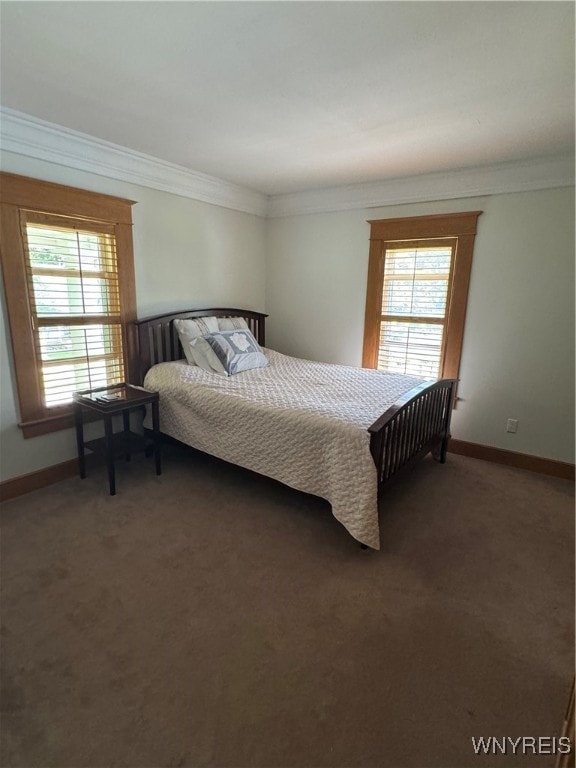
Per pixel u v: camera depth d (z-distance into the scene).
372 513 2.16
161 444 3.47
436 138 2.61
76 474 3.07
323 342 4.27
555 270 3.05
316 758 1.27
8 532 2.37
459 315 3.45
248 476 2.79
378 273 3.79
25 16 1.46
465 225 3.32
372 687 1.49
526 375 3.28
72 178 2.77
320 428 2.33
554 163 2.91
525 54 1.67
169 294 3.56
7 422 2.66
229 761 1.25
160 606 1.85
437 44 1.61
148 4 1.40
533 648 1.67
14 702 1.42
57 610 1.81
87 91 2.06
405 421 2.60
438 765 1.26
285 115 2.30
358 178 3.55
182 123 2.45
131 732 1.33
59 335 2.84
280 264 4.43
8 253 2.51
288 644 1.67
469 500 2.84
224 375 3.29
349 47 1.64
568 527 2.53
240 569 2.10
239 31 1.55
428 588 2.00
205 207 3.75
